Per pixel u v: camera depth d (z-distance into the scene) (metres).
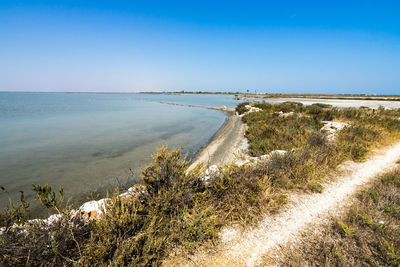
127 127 17.58
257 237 2.61
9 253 1.87
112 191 5.62
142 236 2.28
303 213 3.09
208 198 3.29
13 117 24.88
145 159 8.58
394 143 6.98
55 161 8.35
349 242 2.39
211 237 2.62
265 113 17.70
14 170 7.35
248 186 3.45
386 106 26.42
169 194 2.86
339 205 3.26
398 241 2.31
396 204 3.02
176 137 13.30
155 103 59.94
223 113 30.22
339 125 9.73
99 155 9.22
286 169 4.21
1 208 4.70
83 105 51.59
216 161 7.85
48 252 1.97
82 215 2.68
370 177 4.30
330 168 4.75
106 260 2.07
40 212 4.47
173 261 2.27
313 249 2.34
